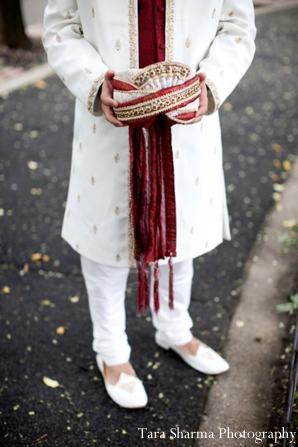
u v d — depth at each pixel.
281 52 7.56
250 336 2.37
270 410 1.98
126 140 1.61
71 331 2.41
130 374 2.05
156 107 1.41
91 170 1.69
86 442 1.85
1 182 3.83
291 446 1.55
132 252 1.76
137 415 1.97
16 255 2.99
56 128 4.79
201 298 2.64
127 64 1.54
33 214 3.43
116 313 1.97
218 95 1.59
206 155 1.73
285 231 3.22
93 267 1.85
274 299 2.62
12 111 5.16
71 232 1.86
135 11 1.48
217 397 2.05
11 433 1.88
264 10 10.63
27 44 7.07
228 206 3.52
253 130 4.83
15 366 2.20
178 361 2.23
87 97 1.54
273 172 4.01
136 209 1.63
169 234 1.68
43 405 2.01
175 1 1.48
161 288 2.05
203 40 1.59
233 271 2.86
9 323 2.45
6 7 6.78
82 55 1.56
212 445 1.84
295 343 1.76
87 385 2.12
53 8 1.60
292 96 5.74
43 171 4.01
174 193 1.61
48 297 2.64
